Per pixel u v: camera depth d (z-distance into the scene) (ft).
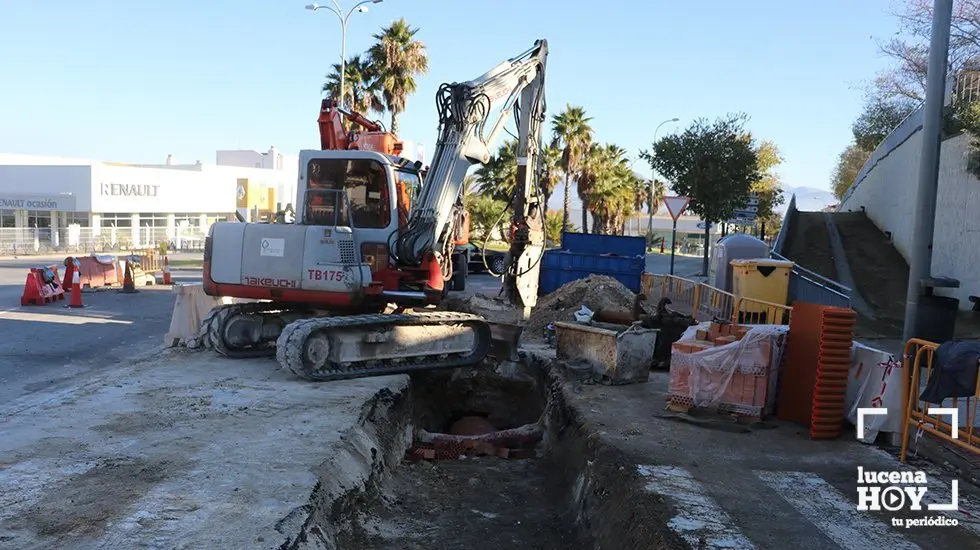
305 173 31.42
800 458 21.66
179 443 20.01
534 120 35.01
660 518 16.84
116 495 16.21
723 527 16.43
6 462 18.21
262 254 30.60
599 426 24.44
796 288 55.83
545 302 52.60
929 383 20.47
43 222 155.33
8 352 38.65
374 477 21.24
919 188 29.22
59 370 34.60
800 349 25.23
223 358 32.78
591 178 162.20
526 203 34.22
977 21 61.11
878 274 69.00
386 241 30.68
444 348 32.30
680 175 93.15
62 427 21.34
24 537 14.03
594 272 68.95
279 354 27.61
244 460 18.72
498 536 19.51
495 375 34.78
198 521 14.98
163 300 63.52
